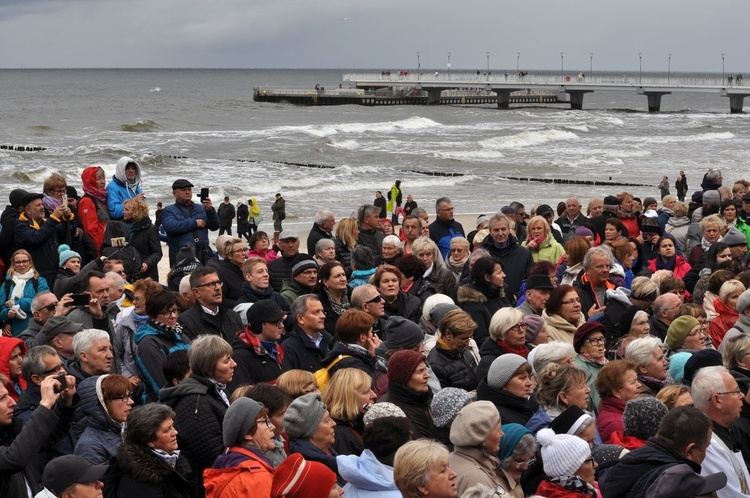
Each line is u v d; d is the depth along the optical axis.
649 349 7.05
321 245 10.80
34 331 8.10
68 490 4.90
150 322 7.48
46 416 5.45
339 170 49.56
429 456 4.68
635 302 9.09
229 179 45.16
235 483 5.05
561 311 8.49
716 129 85.25
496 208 36.12
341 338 7.34
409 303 9.22
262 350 7.42
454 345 7.41
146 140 67.25
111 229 11.62
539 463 5.50
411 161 56.19
